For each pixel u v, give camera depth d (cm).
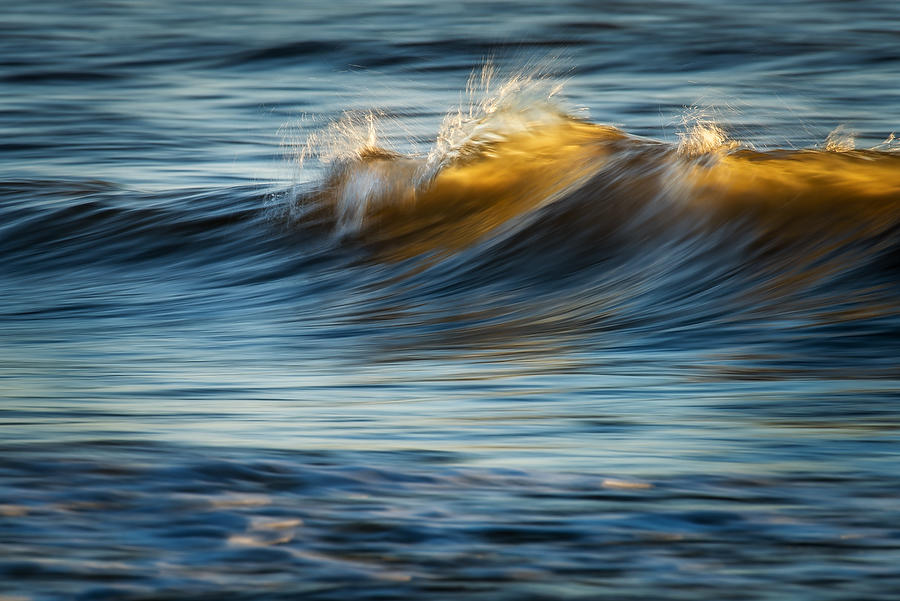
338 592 1016
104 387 2158
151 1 14275
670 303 2878
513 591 1024
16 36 11631
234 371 2358
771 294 2794
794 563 1097
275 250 3919
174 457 1397
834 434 1631
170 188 5384
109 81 9112
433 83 8950
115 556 1079
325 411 1883
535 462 1470
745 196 3325
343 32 11300
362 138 4834
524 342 2603
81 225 4291
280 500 1249
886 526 1199
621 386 2036
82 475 1296
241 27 11888
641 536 1167
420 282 3431
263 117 7475
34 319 3209
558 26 11562
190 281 3672
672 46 10356
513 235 3616
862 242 2938
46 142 6612
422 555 1105
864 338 2330
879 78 8488
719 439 1614
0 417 1816
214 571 1054
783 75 8838
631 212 3500
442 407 1905
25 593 999
